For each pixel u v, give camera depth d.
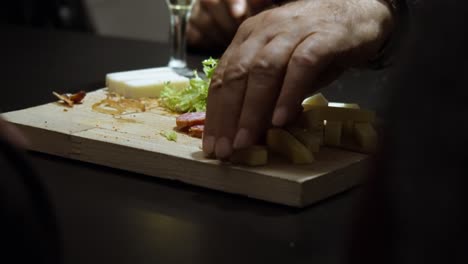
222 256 0.62
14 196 0.41
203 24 1.35
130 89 0.99
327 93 1.04
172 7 1.14
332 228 0.68
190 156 0.77
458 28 0.48
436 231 0.48
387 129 0.51
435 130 0.48
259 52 0.76
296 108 0.76
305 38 0.78
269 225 0.68
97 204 0.71
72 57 1.27
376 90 1.06
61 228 0.65
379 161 0.51
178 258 0.61
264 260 0.62
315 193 0.73
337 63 0.82
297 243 0.65
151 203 0.72
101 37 1.46
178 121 0.85
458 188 0.48
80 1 1.81
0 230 0.41
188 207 0.71
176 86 1.02
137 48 1.37
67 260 0.60
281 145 0.77
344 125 0.83
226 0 1.31
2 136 0.43
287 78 0.75
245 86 0.75
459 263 0.48
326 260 0.62
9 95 1.03
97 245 0.63
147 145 0.79
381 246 0.50
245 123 0.75
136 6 2.02
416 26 0.50
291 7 0.81
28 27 1.54
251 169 0.74
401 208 0.49
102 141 0.80
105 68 1.21
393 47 0.92
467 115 0.48
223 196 0.74
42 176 0.77
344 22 0.81
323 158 0.78
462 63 0.48
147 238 0.64
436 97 0.48
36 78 1.13
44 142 0.83
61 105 0.93
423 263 0.49
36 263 0.41
